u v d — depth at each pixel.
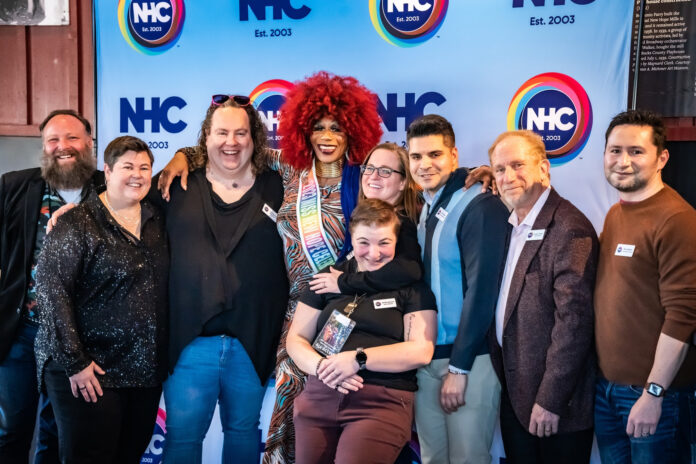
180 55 2.96
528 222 2.10
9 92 3.20
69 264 2.14
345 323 2.01
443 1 2.71
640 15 2.49
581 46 2.61
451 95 2.74
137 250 2.24
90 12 3.08
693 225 1.84
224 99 2.40
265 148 2.50
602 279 2.02
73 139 2.59
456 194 2.19
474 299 2.08
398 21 2.76
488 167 2.27
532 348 2.05
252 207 2.41
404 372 1.99
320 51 2.84
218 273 2.32
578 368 1.97
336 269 2.18
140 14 2.98
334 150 2.40
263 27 2.88
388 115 2.81
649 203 1.94
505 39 2.67
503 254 2.11
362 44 2.80
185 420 2.36
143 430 2.34
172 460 2.38
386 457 1.87
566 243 2.01
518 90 2.68
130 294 2.22
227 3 2.90
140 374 2.24
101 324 2.20
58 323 2.11
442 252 2.18
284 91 2.88
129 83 3.02
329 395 1.98
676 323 1.80
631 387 1.93
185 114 2.98
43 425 2.64
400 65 2.78
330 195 2.38
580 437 2.06
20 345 2.55
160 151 3.02
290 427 2.36
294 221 2.37
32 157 3.23
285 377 2.31
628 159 1.93
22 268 2.56
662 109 2.61
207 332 2.33
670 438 1.90
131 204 2.25
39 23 3.11
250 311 2.34
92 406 2.17
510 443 2.17
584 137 2.64
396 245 2.11
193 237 2.34
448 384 2.15
